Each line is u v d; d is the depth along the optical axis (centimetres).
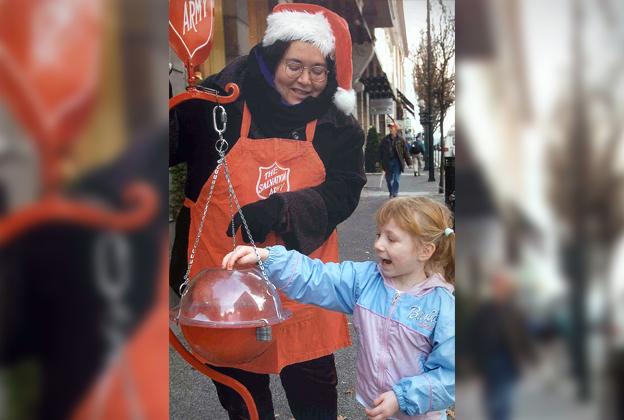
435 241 142
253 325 121
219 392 187
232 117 181
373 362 145
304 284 152
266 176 183
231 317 123
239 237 182
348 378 209
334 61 183
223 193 182
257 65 181
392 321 144
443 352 136
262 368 182
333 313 188
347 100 185
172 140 179
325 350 187
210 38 160
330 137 185
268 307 129
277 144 182
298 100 182
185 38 155
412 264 142
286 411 201
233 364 129
